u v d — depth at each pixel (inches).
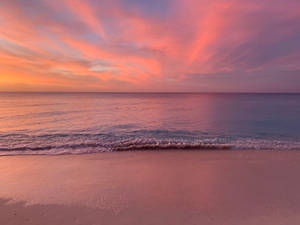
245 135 419.8
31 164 197.3
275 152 242.5
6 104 1427.2
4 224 97.7
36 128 488.4
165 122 626.2
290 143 297.9
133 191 133.8
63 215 105.3
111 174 167.8
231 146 270.1
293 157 220.4
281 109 1074.1
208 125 567.5
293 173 168.9
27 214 106.3
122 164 197.0
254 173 168.6
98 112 929.5
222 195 127.5
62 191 134.3
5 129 470.0
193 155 230.5
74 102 1802.4
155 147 267.6
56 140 343.3
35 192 132.7
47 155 231.5
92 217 103.5
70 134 413.1
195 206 113.7
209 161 206.1
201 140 339.3
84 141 329.4
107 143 295.3
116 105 1467.8
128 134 426.3
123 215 105.0
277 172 170.9
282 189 136.5
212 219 100.9
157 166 190.2
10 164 197.8
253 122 617.9
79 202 119.1
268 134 429.1
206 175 164.1
